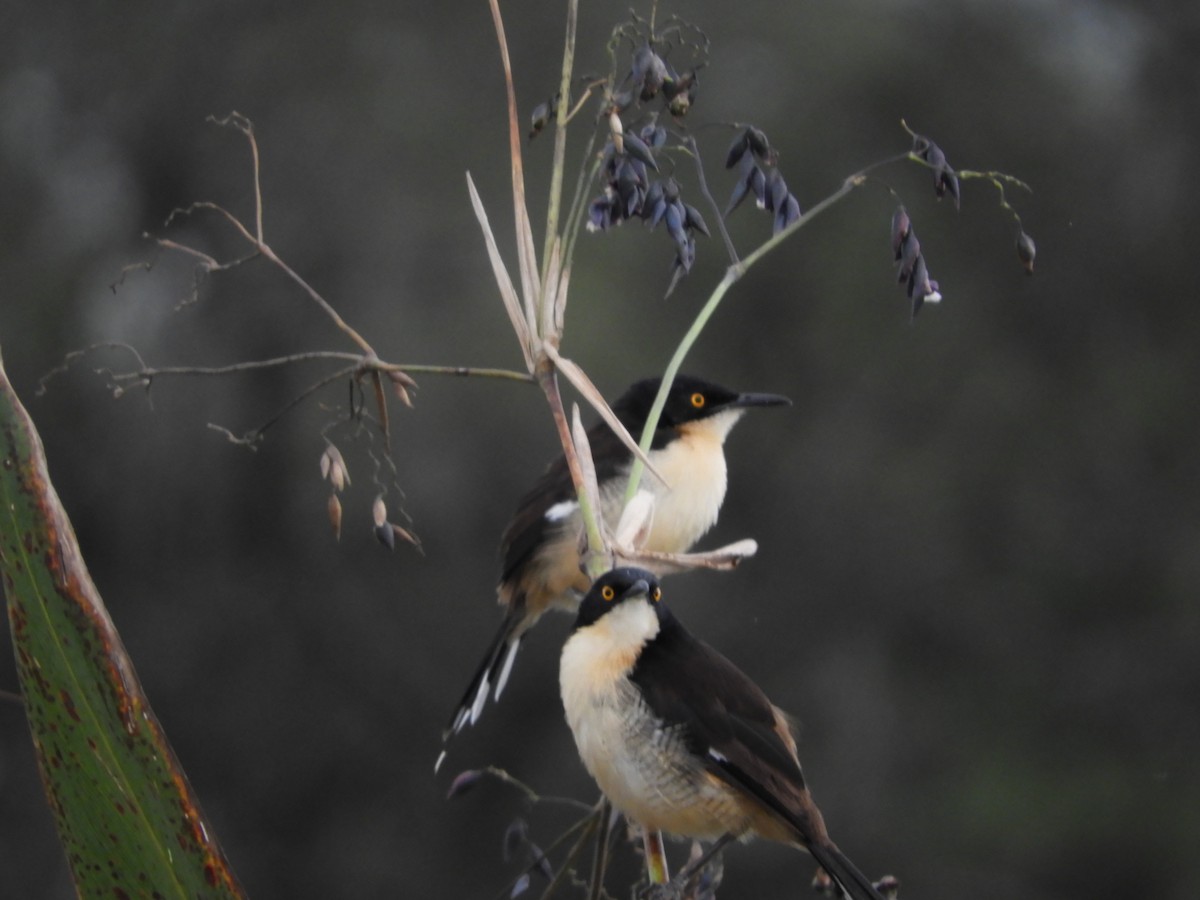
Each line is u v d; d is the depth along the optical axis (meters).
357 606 18.00
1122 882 17.61
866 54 20.03
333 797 17.89
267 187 18.91
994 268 20.25
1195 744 18.31
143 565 18.41
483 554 17.77
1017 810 17.73
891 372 19.56
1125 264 20.34
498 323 17.94
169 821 3.86
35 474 3.83
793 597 18.72
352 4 19.66
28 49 19.86
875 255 19.59
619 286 18.50
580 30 19.17
